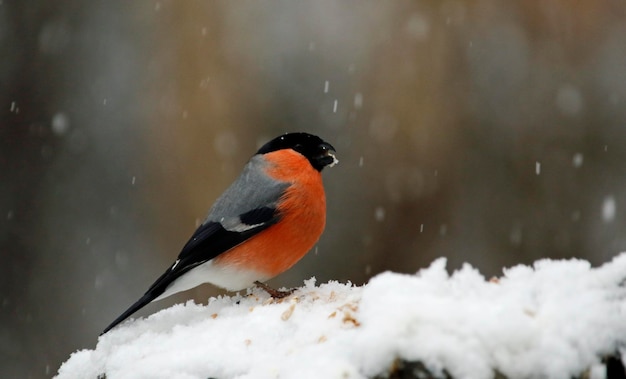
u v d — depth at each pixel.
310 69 14.43
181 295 13.45
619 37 14.30
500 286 4.86
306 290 6.95
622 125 14.05
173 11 14.92
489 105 14.09
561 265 5.13
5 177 14.88
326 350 4.59
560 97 14.15
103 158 14.83
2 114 15.19
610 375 4.36
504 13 14.39
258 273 7.38
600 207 13.70
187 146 14.26
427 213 13.58
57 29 15.52
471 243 13.44
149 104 14.68
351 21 14.62
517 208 13.66
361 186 13.71
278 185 7.41
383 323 4.35
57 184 14.77
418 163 13.77
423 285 4.77
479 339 4.26
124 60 15.16
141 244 14.16
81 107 15.13
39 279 14.26
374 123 13.98
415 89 14.01
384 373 4.25
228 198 7.51
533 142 13.98
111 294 13.98
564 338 4.32
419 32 14.27
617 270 4.88
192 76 14.52
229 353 5.15
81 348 13.72
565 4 14.34
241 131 14.23
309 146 7.61
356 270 13.38
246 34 14.68
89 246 14.25
